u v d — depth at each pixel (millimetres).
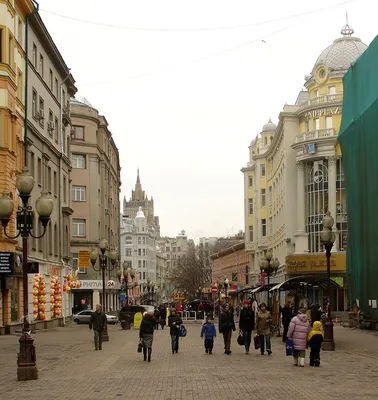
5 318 35000
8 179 34000
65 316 55562
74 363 20531
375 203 35500
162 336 37094
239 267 106375
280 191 71438
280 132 69438
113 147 90750
